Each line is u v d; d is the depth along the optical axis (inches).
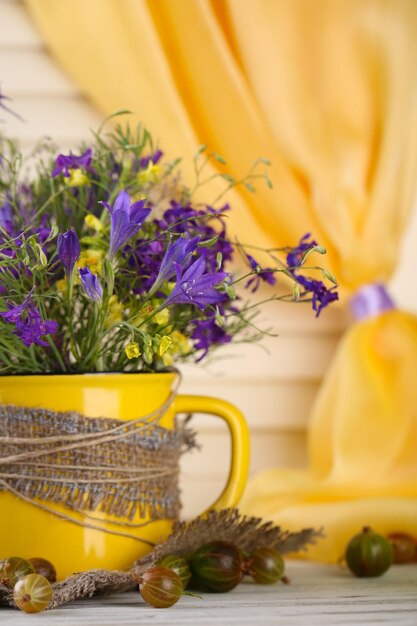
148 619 25.2
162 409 27.8
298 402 40.5
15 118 39.7
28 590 25.1
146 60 37.6
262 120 38.2
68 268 25.6
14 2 39.5
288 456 40.6
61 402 26.9
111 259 25.7
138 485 27.3
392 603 26.7
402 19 37.9
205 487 40.1
